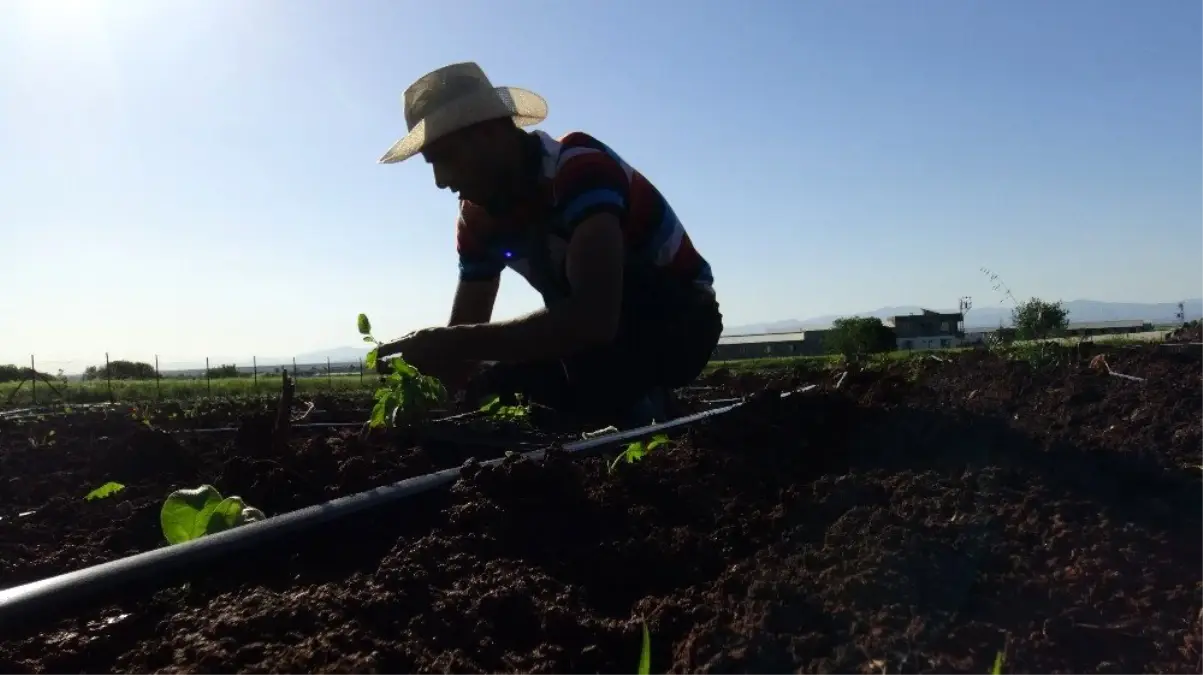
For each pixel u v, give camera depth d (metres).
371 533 2.12
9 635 1.52
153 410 5.47
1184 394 3.71
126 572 1.73
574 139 3.58
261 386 11.66
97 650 1.49
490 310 4.46
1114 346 6.16
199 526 2.14
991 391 4.37
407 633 1.58
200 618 1.61
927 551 1.79
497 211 3.55
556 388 4.32
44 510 2.72
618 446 3.14
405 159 3.57
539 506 2.28
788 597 1.65
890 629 1.49
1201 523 1.97
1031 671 1.35
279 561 1.93
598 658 1.53
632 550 2.01
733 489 2.47
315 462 3.10
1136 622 1.48
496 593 1.70
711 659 1.44
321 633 1.54
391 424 3.47
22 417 5.39
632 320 3.95
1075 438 2.96
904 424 2.95
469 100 3.18
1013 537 1.88
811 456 2.76
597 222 3.25
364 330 3.53
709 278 4.33
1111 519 1.97
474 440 3.48
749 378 7.17
